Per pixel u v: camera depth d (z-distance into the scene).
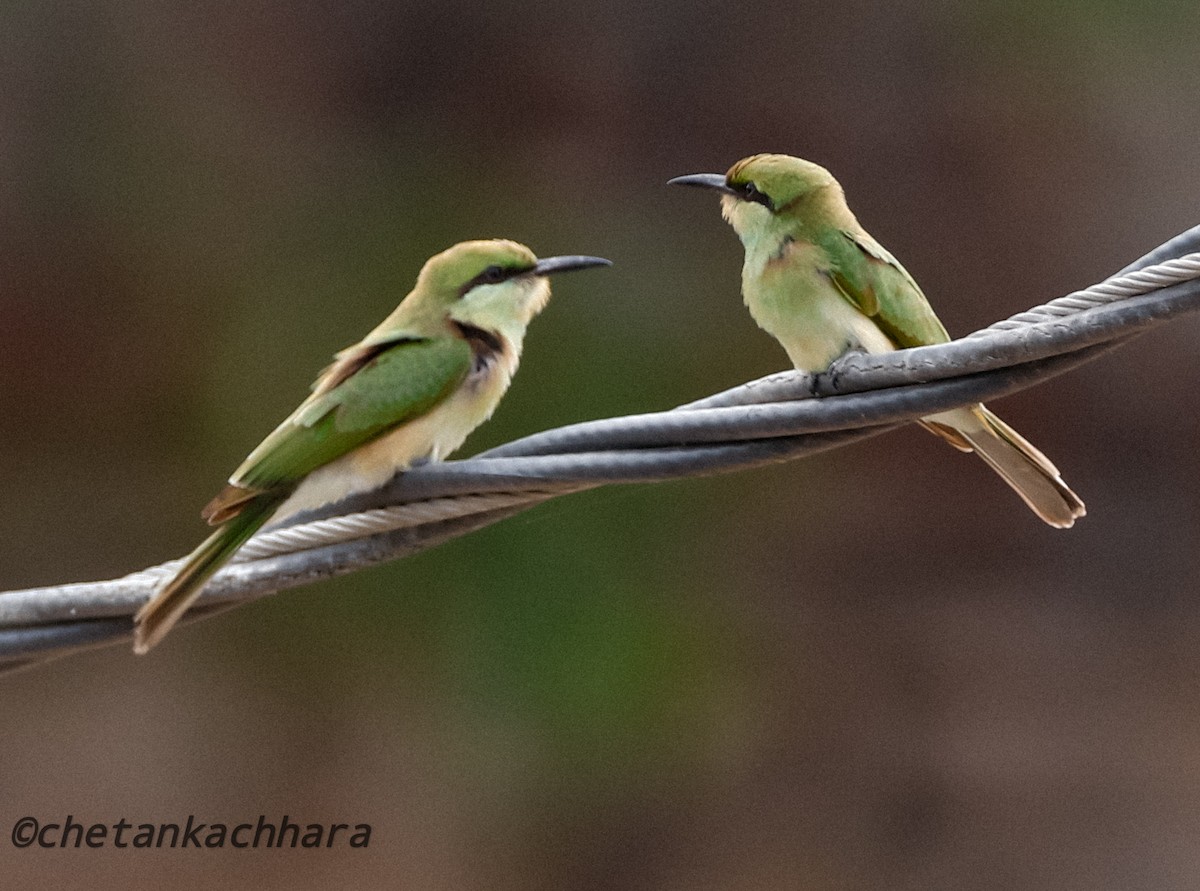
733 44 16.06
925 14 15.86
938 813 13.80
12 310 15.22
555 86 16.03
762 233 6.82
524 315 6.66
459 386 6.30
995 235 15.76
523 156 15.95
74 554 14.92
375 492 5.58
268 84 15.88
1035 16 15.72
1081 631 15.02
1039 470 6.30
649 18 16.08
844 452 15.22
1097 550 15.40
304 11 15.90
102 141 15.58
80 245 15.43
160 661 14.15
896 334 6.70
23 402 15.16
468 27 16.00
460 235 15.73
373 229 15.72
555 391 14.61
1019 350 5.09
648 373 14.91
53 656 5.39
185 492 14.95
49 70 15.52
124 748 13.78
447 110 15.98
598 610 13.76
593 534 13.99
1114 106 15.59
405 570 13.79
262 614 14.00
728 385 14.96
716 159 15.98
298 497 6.06
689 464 5.36
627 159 15.98
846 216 6.82
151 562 14.87
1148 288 5.00
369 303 15.46
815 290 6.68
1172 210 15.46
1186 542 15.28
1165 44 15.55
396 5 15.92
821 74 16.00
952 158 15.86
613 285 15.27
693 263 15.49
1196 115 15.48
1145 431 15.52
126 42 15.68
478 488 5.46
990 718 14.41
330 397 6.10
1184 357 15.42
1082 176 15.68
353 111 15.95
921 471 15.40
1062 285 15.66
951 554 15.30
